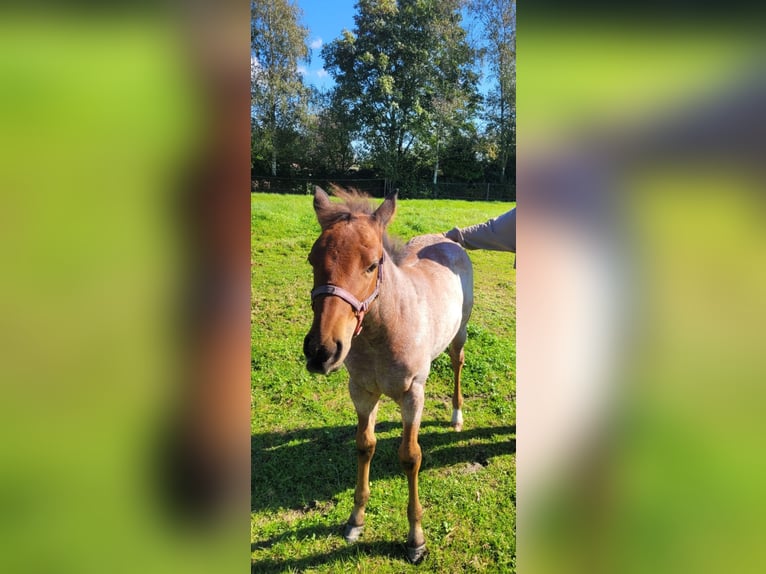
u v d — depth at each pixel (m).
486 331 4.93
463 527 2.74
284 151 17.25
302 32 18.12
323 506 2.90
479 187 15.95
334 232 2.08
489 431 3.59
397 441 3.47
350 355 2.48
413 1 17.17
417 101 17.39
